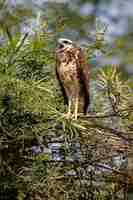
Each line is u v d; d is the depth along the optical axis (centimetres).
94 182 1205
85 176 1197
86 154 1191
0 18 1459
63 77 1391
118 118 1286
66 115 1179
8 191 1162
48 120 1174
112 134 1180
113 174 1205
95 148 1183
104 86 1287
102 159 1190
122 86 1291
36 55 1219
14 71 1168
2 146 1139
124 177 1208
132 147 1170
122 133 1188
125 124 1268
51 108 1162
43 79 1221
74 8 2497
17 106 1147
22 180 1150
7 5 1477
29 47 1216
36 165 1165
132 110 1250
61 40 1409
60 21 1366
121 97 1277
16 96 1146
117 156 1198
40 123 1161
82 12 2844
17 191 1160
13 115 1152
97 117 1233
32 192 1164
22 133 1155
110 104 1298
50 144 1205
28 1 1822
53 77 1366
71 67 1396
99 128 1189
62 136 1202
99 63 1529
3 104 1143
